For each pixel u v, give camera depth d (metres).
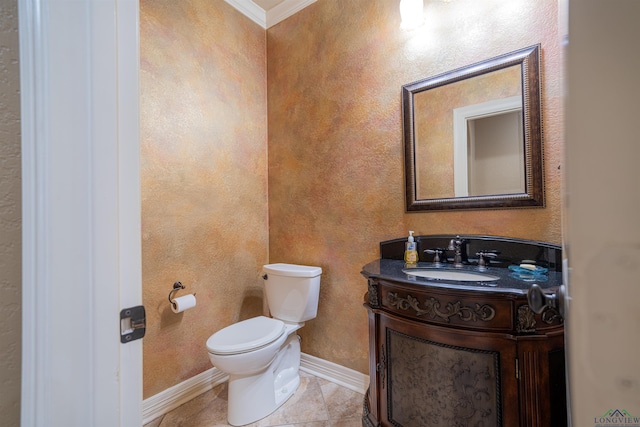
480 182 1.42
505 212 1.36
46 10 0.46
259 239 2.21
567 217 0.30
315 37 2.02
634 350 0.26
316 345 1.99
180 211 1.72
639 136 0.26
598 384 0.28
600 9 0.28
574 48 0.29
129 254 0.54
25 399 0.45
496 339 0.95
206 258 1.86
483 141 1.41
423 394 1.09
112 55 0.51
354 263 1.83
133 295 0.54
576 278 0.29
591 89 0.28
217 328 1.91
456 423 1.01
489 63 1.39
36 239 0.45
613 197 0.27
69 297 0.46
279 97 2.22
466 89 1.46
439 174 1.53
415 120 1.60
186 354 1.73
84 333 0.47
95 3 0.49
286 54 2.17
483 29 1.42
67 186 0.46
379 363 1.26
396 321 1.17
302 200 2.08
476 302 0.98
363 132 1.80
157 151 1.62
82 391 0.47
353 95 1.84
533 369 0.92
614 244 0.27
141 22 1.56
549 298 0.41
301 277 1.80
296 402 1.66
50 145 0.45
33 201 0.46
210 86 1.90
